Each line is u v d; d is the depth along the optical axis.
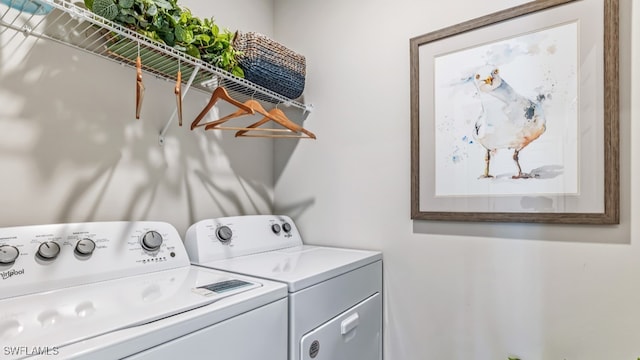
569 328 1.14
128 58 1.19
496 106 1.27
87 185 1.16
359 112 1.64
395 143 1.53
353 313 1.27
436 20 1.43
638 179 1.04
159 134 1.38
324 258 1.36
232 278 1.02
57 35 1.09
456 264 1.36
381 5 1.59
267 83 1.52
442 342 1.38
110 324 0.64
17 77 1.01
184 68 1.27
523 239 1.23
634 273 1.04
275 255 1.44
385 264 1.53
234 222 1.47
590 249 1.11
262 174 1.88
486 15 1.30
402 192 1.50
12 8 0.98
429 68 1.42
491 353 1.28
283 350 0.93
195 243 1.29
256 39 1.46
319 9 1.79
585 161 1.11
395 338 1.49
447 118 1.37
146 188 1.33
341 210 1.68
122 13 0.98
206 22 1.27
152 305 0.76
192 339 0.69
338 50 1.72
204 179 1.56
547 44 1.18
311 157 1.80
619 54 1.07
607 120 1.07
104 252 1.02
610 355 1.07
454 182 1.35
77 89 1.14
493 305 1.28
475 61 1.32
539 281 1.19
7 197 0.98
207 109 1.28
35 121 1.04
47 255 0.91
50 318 0.67
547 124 1.17
